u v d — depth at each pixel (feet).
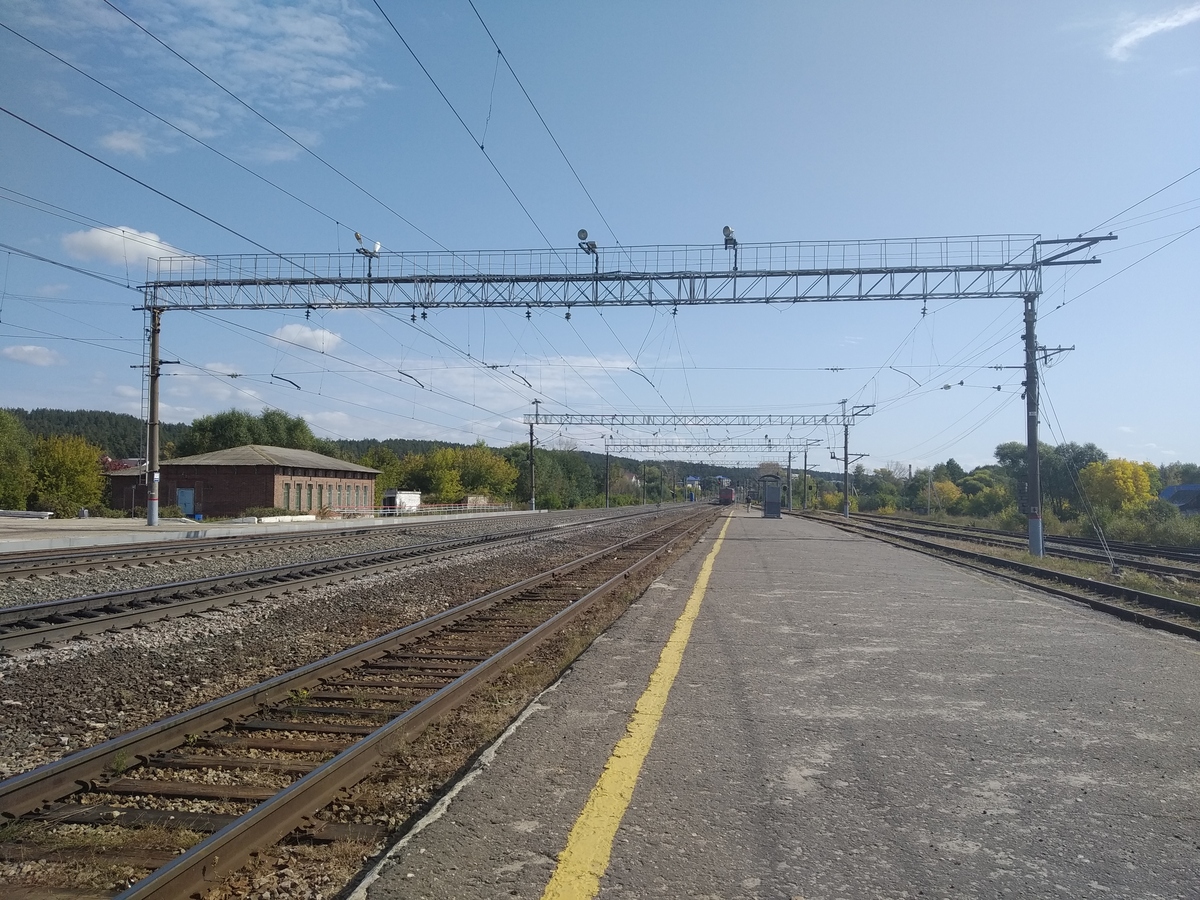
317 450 312.50
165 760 19.49
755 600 47.50
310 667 27.96
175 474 185.98
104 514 168.14
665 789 16.85
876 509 371.97
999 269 80.69
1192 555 98.32
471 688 26.86
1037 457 85.20
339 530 128.57
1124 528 141.38
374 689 27.48
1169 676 27.76
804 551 90.12
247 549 81.61
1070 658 30.76
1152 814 15.78
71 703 25.17
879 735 20.75
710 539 113.19
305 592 50.24
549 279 82.84
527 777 17.47
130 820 16.25
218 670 30.45
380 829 15.66
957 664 29.50
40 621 37.19
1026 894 12.59
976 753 19.35
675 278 82.33
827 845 14.28
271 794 17.40
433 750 20.71
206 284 89.81
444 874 12.94
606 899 12.25
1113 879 13.09
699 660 29.99
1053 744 20.06
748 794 16.63
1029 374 84.58
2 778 19.07
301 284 86.43
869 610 43.42
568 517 204.23
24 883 13.57
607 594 53.06
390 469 292.40
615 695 24.71
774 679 26.94
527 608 46.96
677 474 595.88
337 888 13.20
